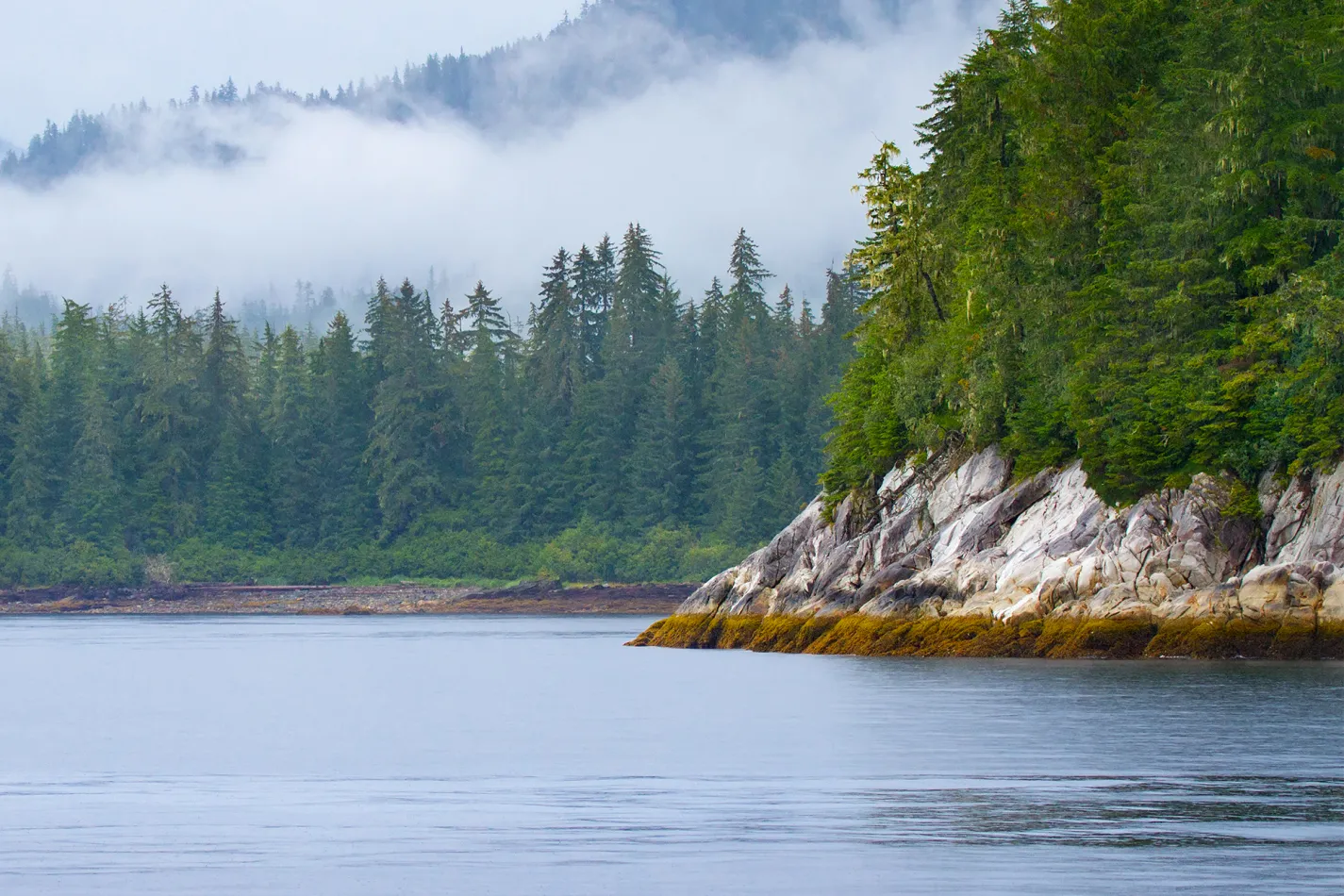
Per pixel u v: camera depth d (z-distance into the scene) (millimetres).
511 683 65938
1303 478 67500
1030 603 69500
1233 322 74750
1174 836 25406
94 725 48094
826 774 33406
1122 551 68562
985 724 42406
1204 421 70375
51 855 25078
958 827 26516
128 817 28859
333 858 24609
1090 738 38594
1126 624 66125
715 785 32156
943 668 64750
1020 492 76750
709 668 72812
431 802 30359
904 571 78750
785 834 26219
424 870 23656
